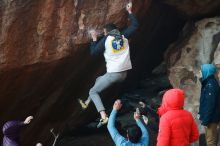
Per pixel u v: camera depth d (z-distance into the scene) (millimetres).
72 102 8773
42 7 6535
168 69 9422
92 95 6477
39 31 6637
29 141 8531
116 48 6402
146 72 11617
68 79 7930
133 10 7469
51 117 8602
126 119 10617
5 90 6992
